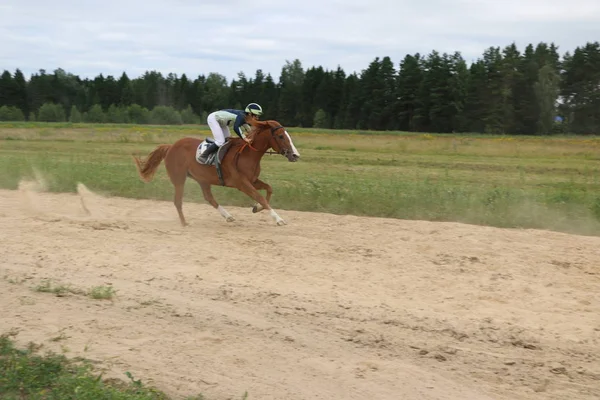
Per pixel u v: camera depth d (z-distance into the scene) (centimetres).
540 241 1030
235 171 1112
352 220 1216
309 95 9475
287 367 543
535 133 7369
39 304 695
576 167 2500
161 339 601
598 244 1011
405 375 529
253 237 1051
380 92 8362
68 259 891
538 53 7925
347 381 518
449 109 7619
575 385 514
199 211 1344
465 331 622
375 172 2195
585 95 7500
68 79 11538
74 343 588
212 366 542
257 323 646
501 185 1812
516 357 566
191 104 11000
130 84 11144
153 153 1230
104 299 718
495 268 857
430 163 2636
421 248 973
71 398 471
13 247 955
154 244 990
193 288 761
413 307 695
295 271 838
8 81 10488
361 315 666
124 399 462
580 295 742
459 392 501
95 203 1430
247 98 10325
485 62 7794
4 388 495
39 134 4341
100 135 4347
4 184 1694
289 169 2284
